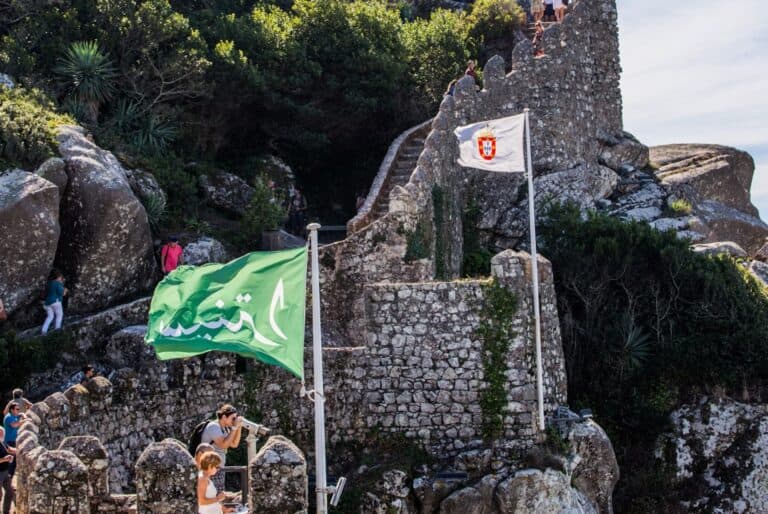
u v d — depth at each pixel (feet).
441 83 150.30
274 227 123.03
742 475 108.17
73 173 104.99
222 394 89.66
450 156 122.31
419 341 91.56
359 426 91.15
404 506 87.97
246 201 131.54
